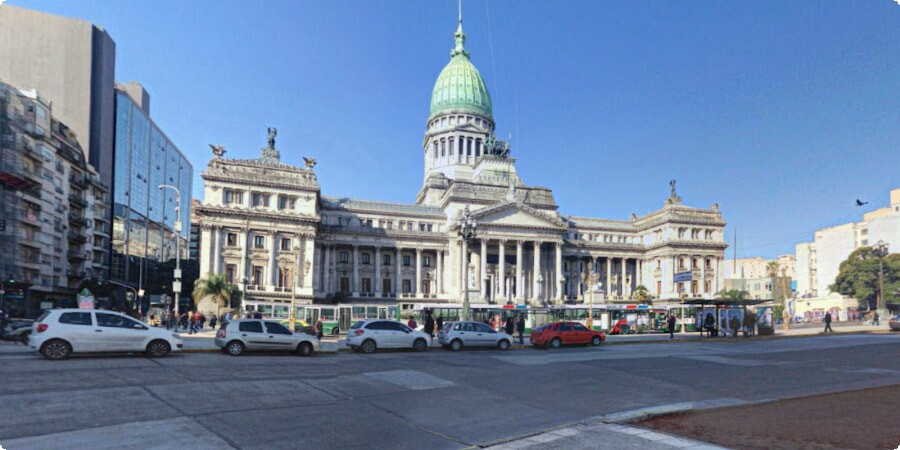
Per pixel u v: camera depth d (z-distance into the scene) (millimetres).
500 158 118812
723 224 117812
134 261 125938
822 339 50812
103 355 27734
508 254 108250
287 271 89000
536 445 13031
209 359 28312
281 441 13188
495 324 66438
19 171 68125
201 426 14141
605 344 45969
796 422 14898
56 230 77750
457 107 140250
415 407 17781
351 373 24828
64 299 80312
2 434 12727
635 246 119625
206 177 86375
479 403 18688
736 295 109812
